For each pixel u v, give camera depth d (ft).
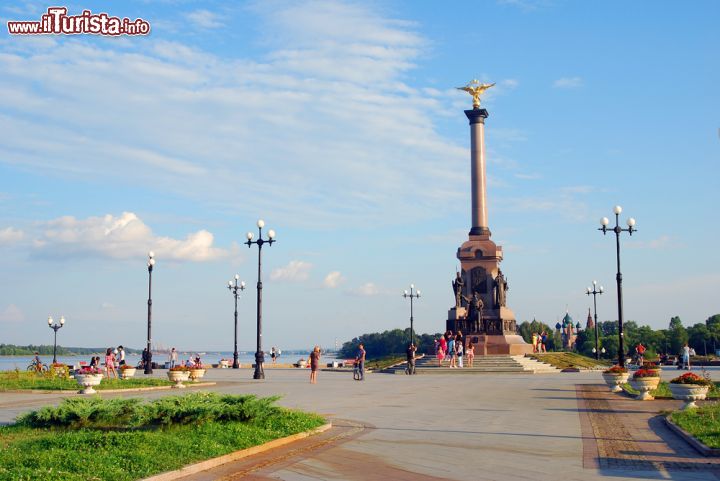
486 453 58.54
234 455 54.60
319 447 60.80
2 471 44.06
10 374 147.33
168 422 62.23
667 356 285.84
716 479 48.75
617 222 148.36
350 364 291.58
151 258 201.16
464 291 250.37
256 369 176.55
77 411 62.59
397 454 57.82
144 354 226.58
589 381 160.45
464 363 226.38
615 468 52.54
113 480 44.47
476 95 260.83
